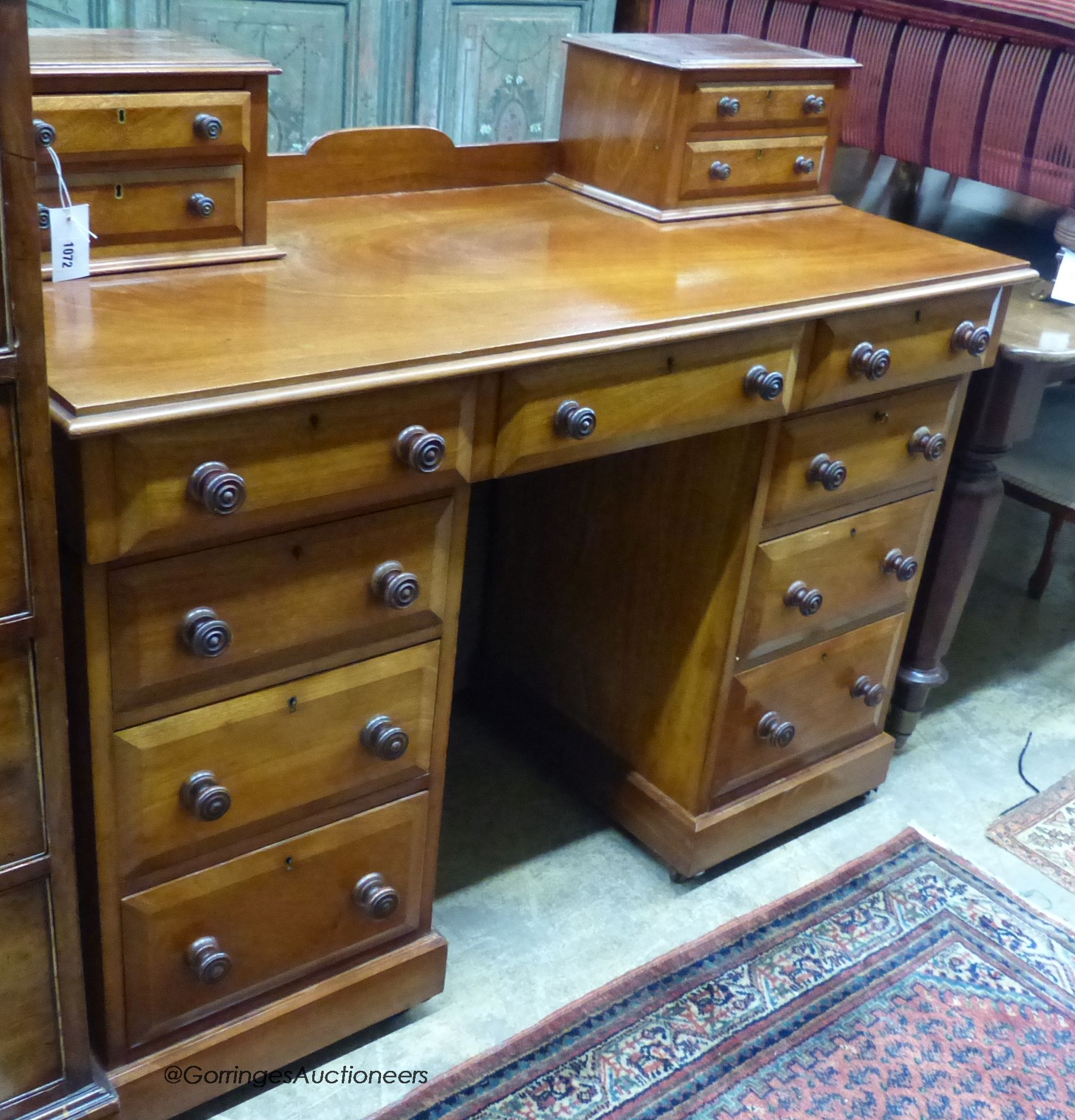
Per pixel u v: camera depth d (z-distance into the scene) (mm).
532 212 1721
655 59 1661
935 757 2227
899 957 1762
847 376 1578
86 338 1132
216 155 1329
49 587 1028
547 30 2402
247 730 1252
